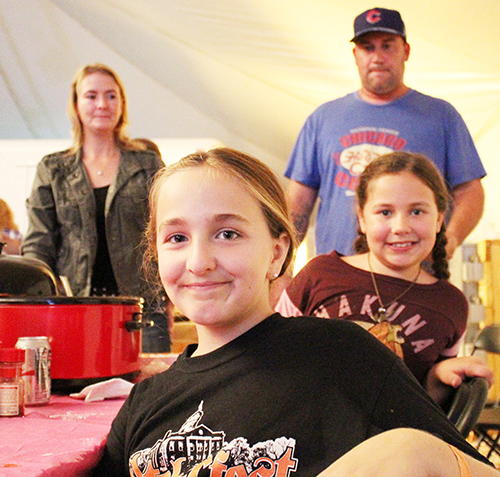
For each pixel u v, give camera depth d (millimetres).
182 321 2256
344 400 660
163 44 3561
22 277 1103
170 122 3773
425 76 3369
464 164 2104
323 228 2180
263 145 3801
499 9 3082
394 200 1271
